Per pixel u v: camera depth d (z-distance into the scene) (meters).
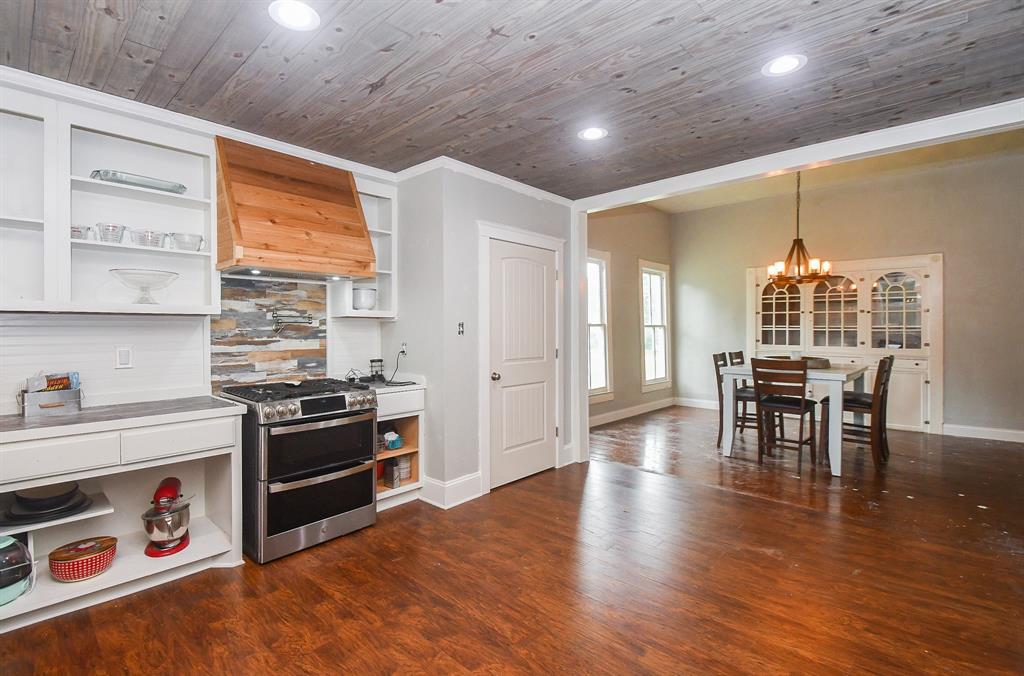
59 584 2.23
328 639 2.04
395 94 2.49
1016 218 5.27
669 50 2.12
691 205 7.35
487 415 3.80
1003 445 5.13
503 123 2.88
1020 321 5.26
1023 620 2.13
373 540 2.98
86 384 2.62
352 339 3.79
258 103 2.58
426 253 3.58
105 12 1.82
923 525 3.15
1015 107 2.66
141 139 2.63
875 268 6.07
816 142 3.23
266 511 2.67
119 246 2.54
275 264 2.83
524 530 3.12
